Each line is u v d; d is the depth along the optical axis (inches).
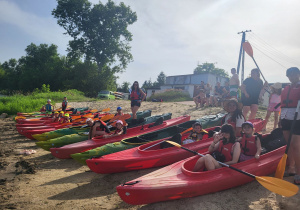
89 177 244.7
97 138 307.3
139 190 158.9
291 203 159.8
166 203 174.2
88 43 1744.6
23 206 186.4
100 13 1676.9
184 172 178.2
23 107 823.1
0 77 2827.3
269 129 369.7
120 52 1763.0
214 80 1665.8
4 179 248.7
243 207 160.7
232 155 184.5
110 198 194.2
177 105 742.5
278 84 321.4
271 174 203.2
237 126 225.8
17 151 361.4
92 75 1758.1
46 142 329.1
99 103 976.9
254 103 297.7
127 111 742.5
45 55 2522.1
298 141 171.3
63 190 216.1
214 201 169.2
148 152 233.9
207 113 567.8
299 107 168.9
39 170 275.7
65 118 479.2
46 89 1369.3
